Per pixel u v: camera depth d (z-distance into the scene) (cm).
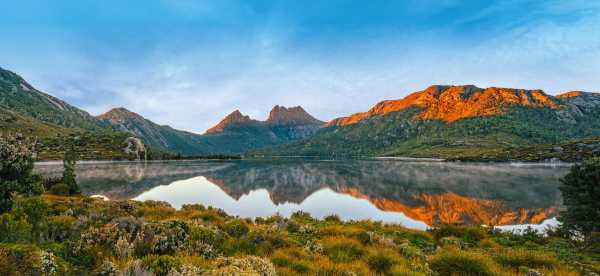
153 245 902
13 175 1240
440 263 1013
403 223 2858
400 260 1036
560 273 975
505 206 3891
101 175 7975
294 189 5612
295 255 1071
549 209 3675
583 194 1844
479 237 1722
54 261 674
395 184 6525
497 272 947
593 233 1550
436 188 5794
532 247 1537
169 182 6575
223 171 10706
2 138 1283
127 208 2066
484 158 17925
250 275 648
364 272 899
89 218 1347
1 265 552
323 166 14800
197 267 730
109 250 838
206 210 2433
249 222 2106
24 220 852
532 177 7781
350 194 4950
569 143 16862
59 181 3691
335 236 1454
